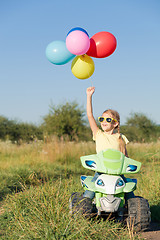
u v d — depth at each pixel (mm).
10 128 31438
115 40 5539
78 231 3838
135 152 17469
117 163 4562
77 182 7703
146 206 4512
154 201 6344
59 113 28703
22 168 10289
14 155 14922
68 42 5176
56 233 3809
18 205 5359
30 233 3998
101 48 5387
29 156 13625
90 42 5430
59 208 4406
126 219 4648
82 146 17031
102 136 4887
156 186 6832
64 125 27484
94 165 4605
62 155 14211
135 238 4184
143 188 6984
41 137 26594
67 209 4570
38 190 5621
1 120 32344
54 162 13328
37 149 15180
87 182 4613
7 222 4875
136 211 4461
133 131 31391
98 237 4016
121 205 4484
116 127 5027
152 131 33375
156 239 4406
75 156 14664
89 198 4676
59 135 26500
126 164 4602
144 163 13883
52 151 14586
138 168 4594
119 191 4328
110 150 4695
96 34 5531
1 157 14172
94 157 4695
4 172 9922
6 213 5355
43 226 4059
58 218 4160
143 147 19000
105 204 4332
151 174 7934
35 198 5305
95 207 4770
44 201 4629
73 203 4570
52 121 27938
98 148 4844
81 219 4254
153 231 4840
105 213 4645
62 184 6145
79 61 5379
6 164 12016
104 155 4656
